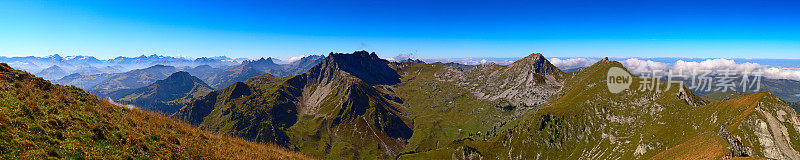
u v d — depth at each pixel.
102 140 44.78
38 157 34.31
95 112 53.69
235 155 61.75
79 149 39.50
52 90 56.88
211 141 64.94
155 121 61.50
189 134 63.00
